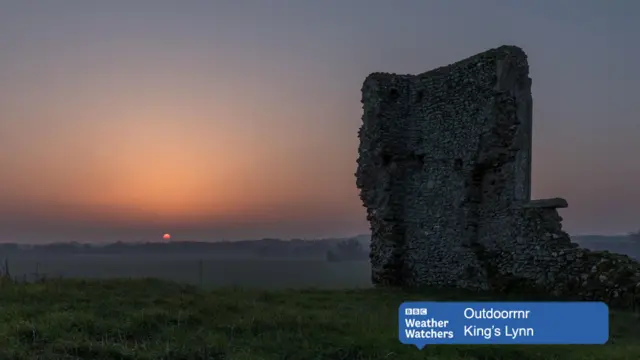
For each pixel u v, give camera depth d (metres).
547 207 17.14
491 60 18.72
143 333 10.04
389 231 21.05
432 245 20.11
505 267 17.86
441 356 9.64
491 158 18.42
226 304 12.51
